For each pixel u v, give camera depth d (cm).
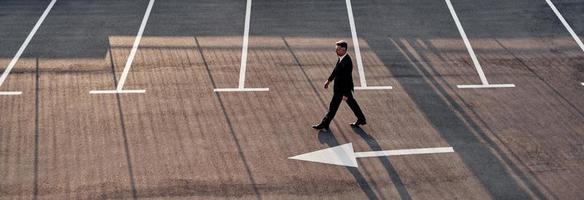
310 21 1519
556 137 1070
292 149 1033
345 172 977
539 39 1437
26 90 1209
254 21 1516
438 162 1003
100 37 1434
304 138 1064
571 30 1477
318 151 1027
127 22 1509
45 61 1323
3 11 1571
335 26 1492
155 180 952
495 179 963
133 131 1080
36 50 1371
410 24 1503
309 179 959
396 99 1191
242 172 972
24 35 1442
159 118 1120
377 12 1564
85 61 1323
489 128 1096
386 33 1458
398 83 1248
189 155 1013
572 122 1115
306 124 1106
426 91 1220
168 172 970
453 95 1206
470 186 948
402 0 1633
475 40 1429
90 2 1625
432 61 1334
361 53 1366
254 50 1375
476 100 1189
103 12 1564
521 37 1445
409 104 1173
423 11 1570
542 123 1112
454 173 977
